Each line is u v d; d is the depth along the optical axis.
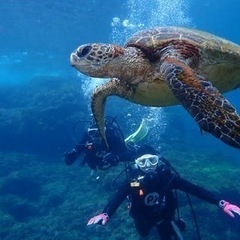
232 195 11.10
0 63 39.44
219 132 2.05
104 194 12.38
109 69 3.19
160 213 5.78
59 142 19.16
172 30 3.31
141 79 3.22
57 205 13.30
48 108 19.41
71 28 29.86
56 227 11.00
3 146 19.16
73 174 16.14
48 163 18.14
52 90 21.73
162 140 20.97
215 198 5.62
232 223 10.02
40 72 46.09
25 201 13.52
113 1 23.89
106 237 9.73
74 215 11.41
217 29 52.47
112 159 7.57
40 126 18.95
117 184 11.84
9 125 19.12
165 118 24.31
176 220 6.06
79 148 8.20
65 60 39.53
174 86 2.39
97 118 4.01
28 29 28.44
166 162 6.02
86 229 10.52
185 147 20.78
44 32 29.73
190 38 3.19
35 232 11.12
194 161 15.38
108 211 5.47
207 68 3.24
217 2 33.56
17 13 24.39
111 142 7.95
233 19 43.66
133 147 8.24
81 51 3.11
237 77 3.55
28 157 18.31
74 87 21.84
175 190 5.91
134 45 3.31
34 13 24.69
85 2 23.25
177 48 3.08
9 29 27.94
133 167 6.04
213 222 9.66
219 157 18.95
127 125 20.95
